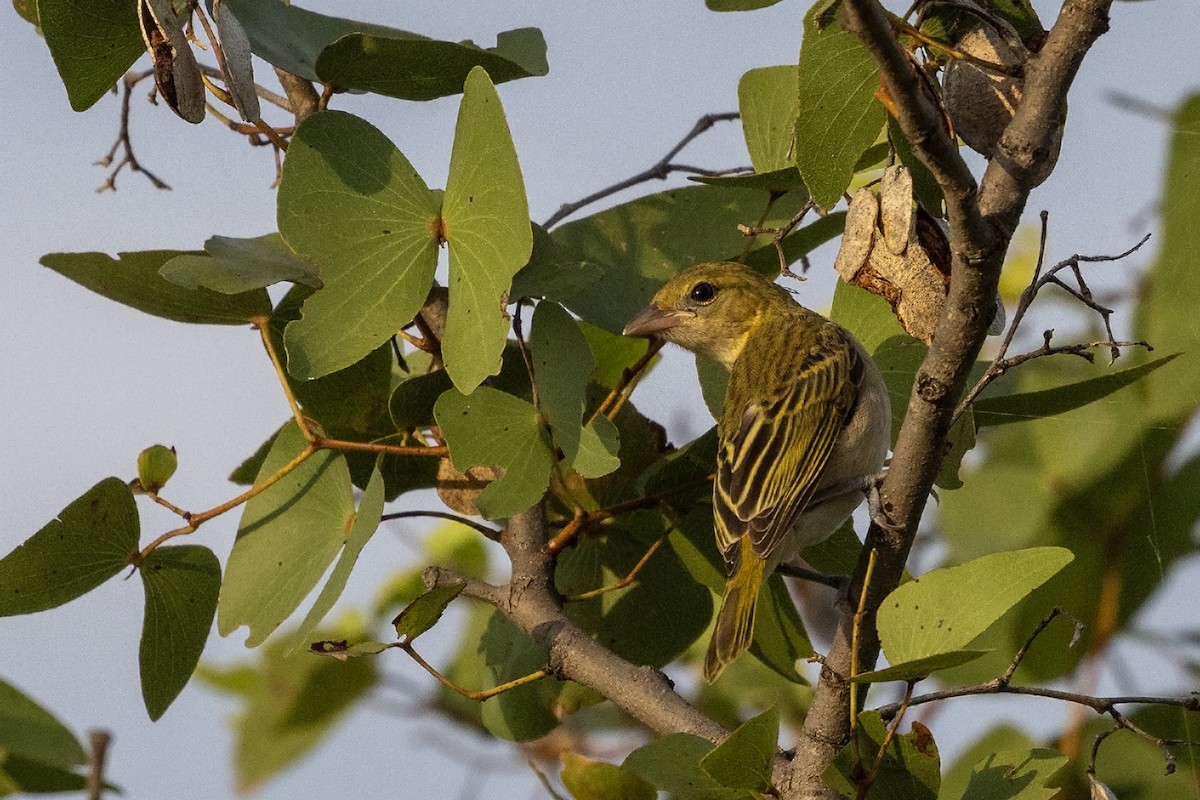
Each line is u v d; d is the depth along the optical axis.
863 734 6.86
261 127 9.13
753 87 9.55
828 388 9.40
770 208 9.62
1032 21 7.67
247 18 9.38
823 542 9.91
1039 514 10.24
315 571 8.47
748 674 10.61
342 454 8.62
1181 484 10.02
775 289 10.57
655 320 9.71
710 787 7.21
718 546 8.88
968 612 6.51
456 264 8.07
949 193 6.41
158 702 8.75
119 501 8.25
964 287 6.72
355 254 8.22
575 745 10.05
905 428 7.21
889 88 6.17
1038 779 7.27
